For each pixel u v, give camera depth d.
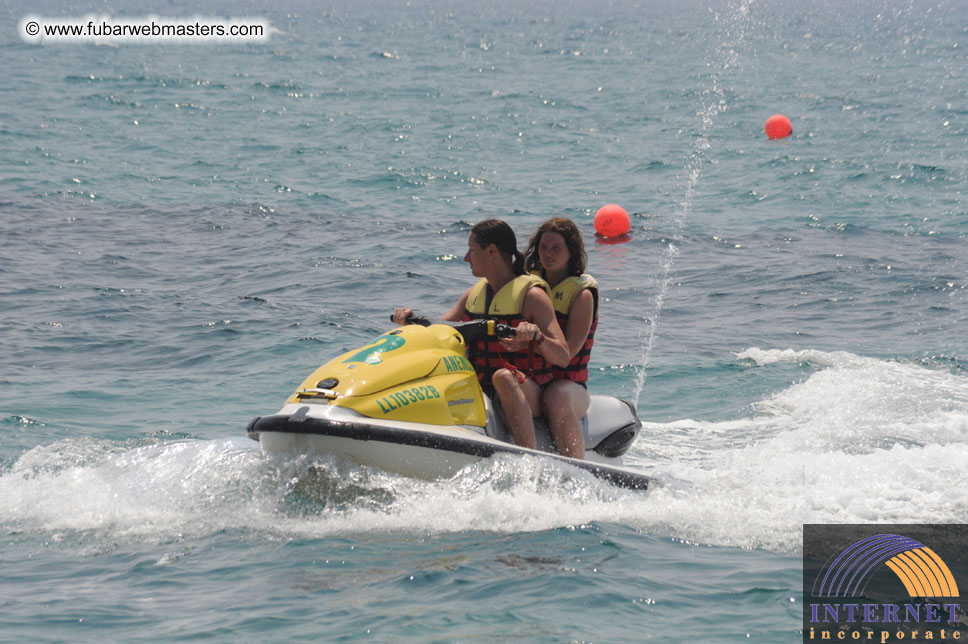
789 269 36.44
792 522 12.96
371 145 71.56
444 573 11.06
